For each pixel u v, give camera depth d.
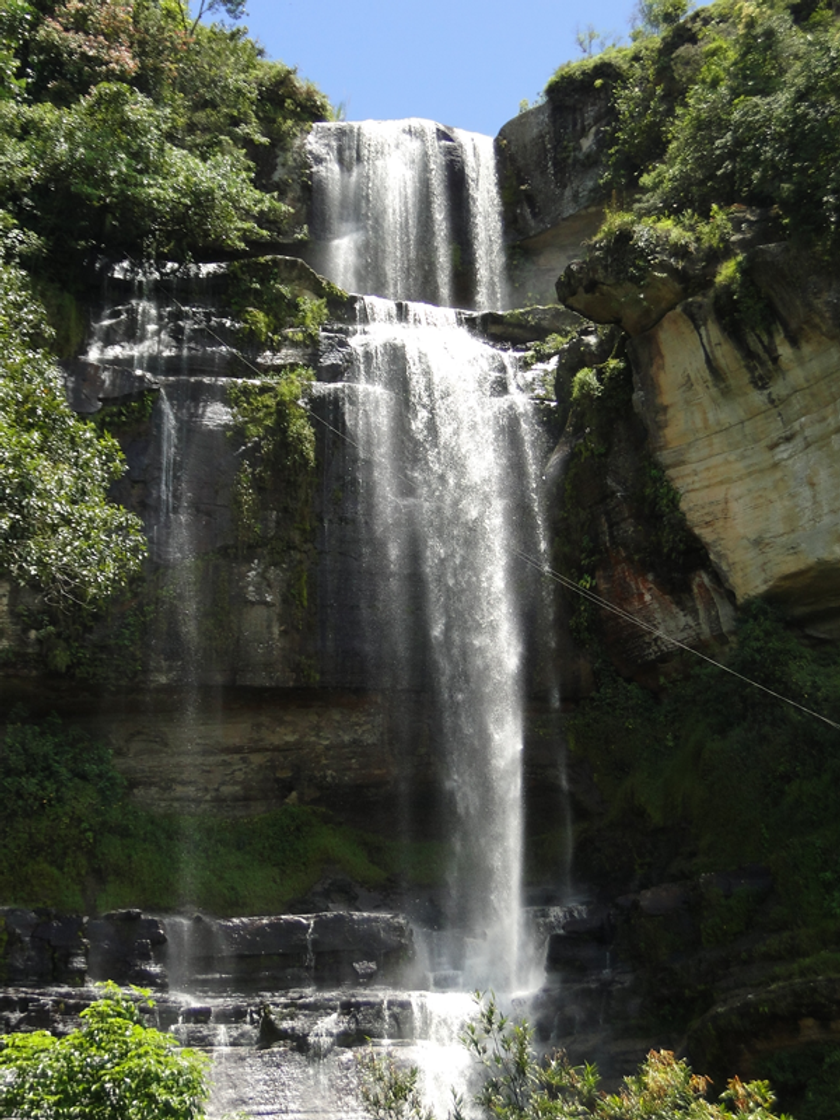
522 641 21.20
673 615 19.50
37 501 13.98
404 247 30.91
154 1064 8.72
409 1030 15.02
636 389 20.00
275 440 20.41
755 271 17.89
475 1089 14.32
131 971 15.46
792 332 17.44
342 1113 13.81
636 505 20.03
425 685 20.72
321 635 20.00
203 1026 14.65
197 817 19.22
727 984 14.05
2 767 17.89
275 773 20.09
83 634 18.39
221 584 19.39
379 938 16.73
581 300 19.97
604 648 20.72
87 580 15.46
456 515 21.94
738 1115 8.65
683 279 18.89
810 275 17.17
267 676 19.38
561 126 31.28
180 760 19.61
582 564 20.92
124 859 17.77
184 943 16.06
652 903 15.74
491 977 17.47
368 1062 12.01
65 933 15.41
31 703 18.78
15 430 13.92
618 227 19.38
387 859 19.88
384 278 30.38
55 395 15.69
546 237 31.30
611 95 30.44
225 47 30.25
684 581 19.33
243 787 19.83
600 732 20.14
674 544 19.27
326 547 20.52
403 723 20.72
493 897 19.80
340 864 19.33
